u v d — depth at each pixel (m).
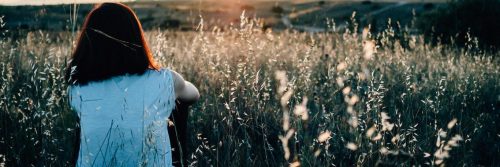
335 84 4.28
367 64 5.03
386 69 5.18
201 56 4.54
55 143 3.14
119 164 2.16
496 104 4.36
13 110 3.61
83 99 2.21
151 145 2.09
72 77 2.24
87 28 2.24
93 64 2.21
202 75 4.45
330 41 6.50
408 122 3.49
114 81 2.21
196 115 3.77
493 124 3.97
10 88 3.98
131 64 2.21
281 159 3.02
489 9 14.84
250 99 3.51
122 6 2.26
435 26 15.64
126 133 2.16
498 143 3.60
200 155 3.21
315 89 4.36
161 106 2.23
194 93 2.46
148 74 2.25
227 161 3.06
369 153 2.56
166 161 2.23
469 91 4.53
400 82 4.70
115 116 2.17
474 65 5.70
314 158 2.65
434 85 4.80
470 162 3.20
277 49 5.66
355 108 3.27
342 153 3.09
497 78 5.42
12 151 3.10
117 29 2.21
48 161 3.01
